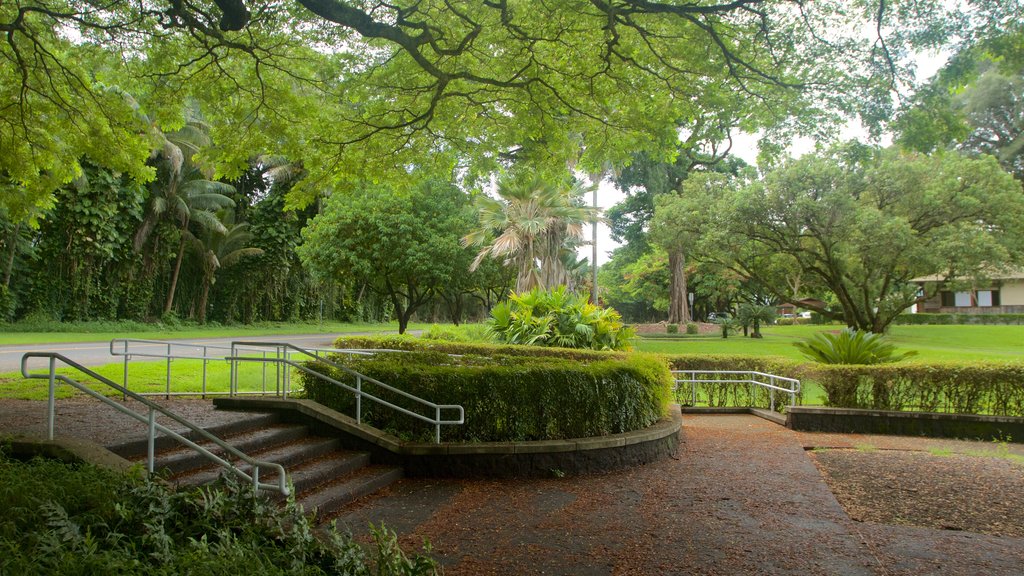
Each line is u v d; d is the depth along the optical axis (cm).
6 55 889
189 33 833
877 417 1141
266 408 786
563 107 927
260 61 880
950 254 2300
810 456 899
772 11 701
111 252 3225
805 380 1369
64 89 984
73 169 1158
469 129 1013
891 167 2383
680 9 689
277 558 342
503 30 819
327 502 582
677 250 3198
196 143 3578
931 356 2192
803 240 2698
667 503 643
